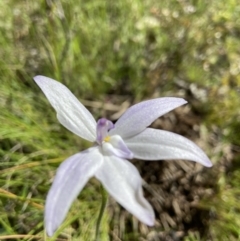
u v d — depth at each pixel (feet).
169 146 0.26
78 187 0.22
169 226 0.45
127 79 0.58
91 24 0.56
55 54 0.50
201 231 0.44
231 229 0.42
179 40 0.58
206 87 0.55
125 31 0.58
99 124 0.26
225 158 0.50
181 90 0.56
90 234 0.39
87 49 0.56
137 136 0.27
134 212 0.21
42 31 0.52
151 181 0.49
